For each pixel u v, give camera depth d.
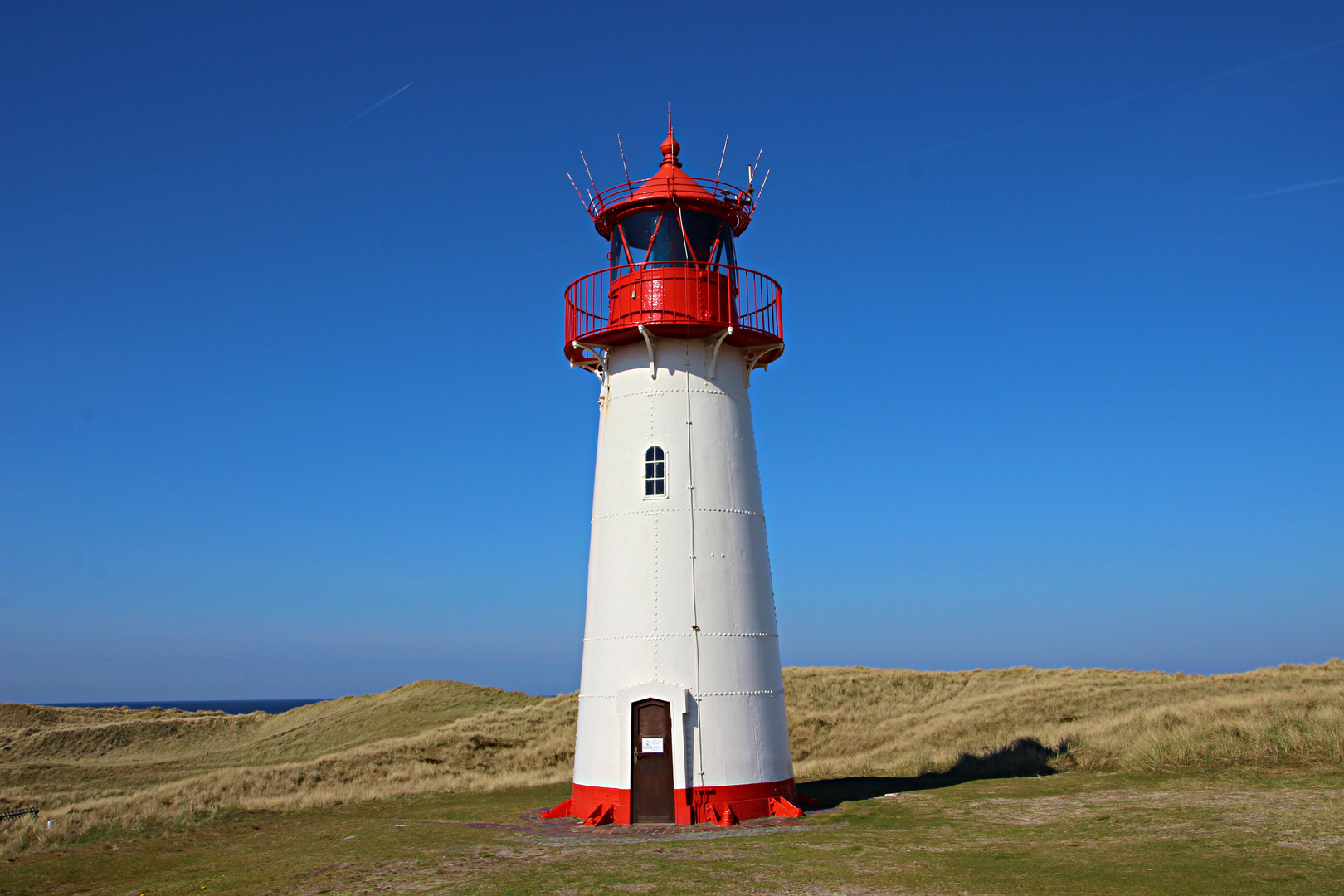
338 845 16.70
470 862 14.16
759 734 18.42
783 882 11.93
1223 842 13.10
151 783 45.78
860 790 22.64
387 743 41.59
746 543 19.33
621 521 19.19
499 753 39.50
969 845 14.23
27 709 70.94
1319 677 36.69
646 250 20.08
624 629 18.59
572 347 20.22
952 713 40.25
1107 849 13.28
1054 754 25.28
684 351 19.75
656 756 17.81
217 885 13.70
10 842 19.45
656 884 12.04
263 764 51.06
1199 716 25.25
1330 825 13.54
